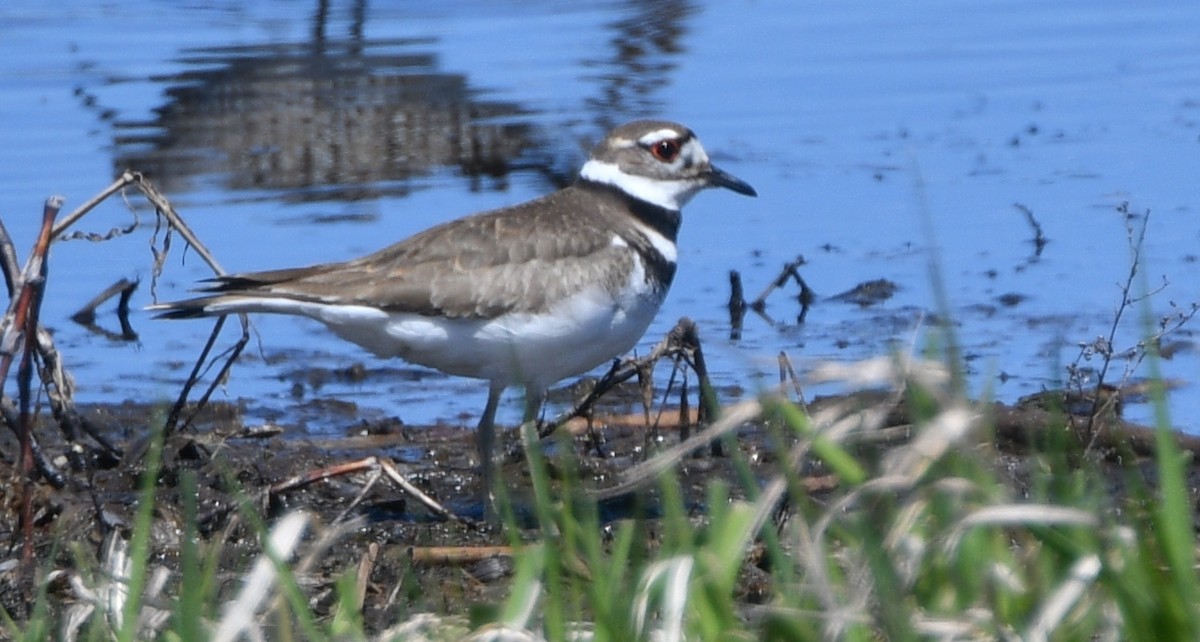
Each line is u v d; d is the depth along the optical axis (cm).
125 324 1527
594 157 1238
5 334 1059
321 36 2388
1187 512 653
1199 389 1312
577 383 1390
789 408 663
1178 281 1527
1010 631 627
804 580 673
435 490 1194
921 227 1695
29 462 1103
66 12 2500
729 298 1552
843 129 1964
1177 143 1889
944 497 630
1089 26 2353
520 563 697
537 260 1135
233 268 1572
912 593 656
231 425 1317
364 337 1145
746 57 2241
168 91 2095
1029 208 1722
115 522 1041
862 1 2506
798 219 1734
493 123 1998
